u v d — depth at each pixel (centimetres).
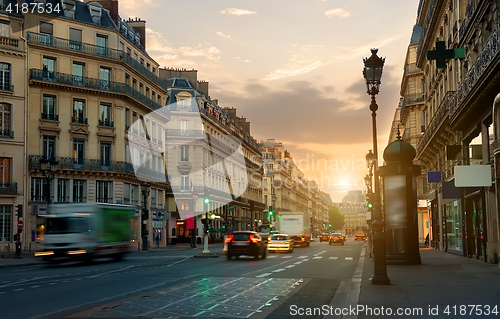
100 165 4800
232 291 1227
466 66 2584
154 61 6047
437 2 3294
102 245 2773
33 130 4484
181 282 1459
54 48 4625
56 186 4528
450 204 3297
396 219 2183
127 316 863
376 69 1530
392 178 2211
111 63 4978
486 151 2147
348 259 2859
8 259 3150
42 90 4562
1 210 4216
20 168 4334
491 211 2164
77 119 4747
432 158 4088
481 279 1407
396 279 1434
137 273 1839
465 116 2328
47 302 1061
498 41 1798
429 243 4594
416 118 5406
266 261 2694
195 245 5488
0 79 4319
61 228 2700
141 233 5053
